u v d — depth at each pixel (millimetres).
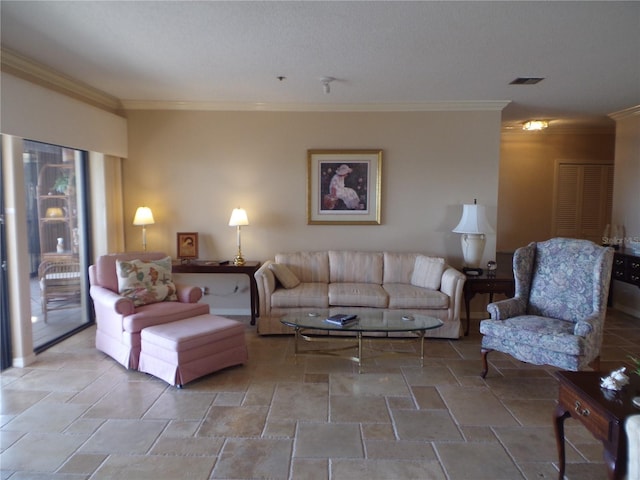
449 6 2385
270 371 3402
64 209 4203
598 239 6781
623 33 2762
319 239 4996
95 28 2725
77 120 3875
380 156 4844
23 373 3307
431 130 4836
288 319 3598
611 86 4039
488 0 2309
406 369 3461
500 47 3023
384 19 2564
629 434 1462
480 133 4816
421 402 2883
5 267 3330
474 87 4109
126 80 3912
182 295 3869
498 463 2205
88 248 4562
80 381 3172
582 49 3059
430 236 4949
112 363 3525
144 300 3666
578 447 2350
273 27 2693
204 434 2463
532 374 3357
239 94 4441
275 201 4949
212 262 4805
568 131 6523
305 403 2855
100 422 2590
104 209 4535
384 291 4285
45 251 3955
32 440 2393
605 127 6219
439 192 4898
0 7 2418
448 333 4152
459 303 4117
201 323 3402
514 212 6773
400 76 3748
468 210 4496
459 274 4168
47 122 3471
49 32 2787
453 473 2119
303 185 4934
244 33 2795
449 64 3406
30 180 3725
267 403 2852
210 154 4895
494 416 2695
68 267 4285
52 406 2787
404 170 4895
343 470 2135
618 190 5352
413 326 3346
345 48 3059
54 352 3760
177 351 3018
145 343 3256
